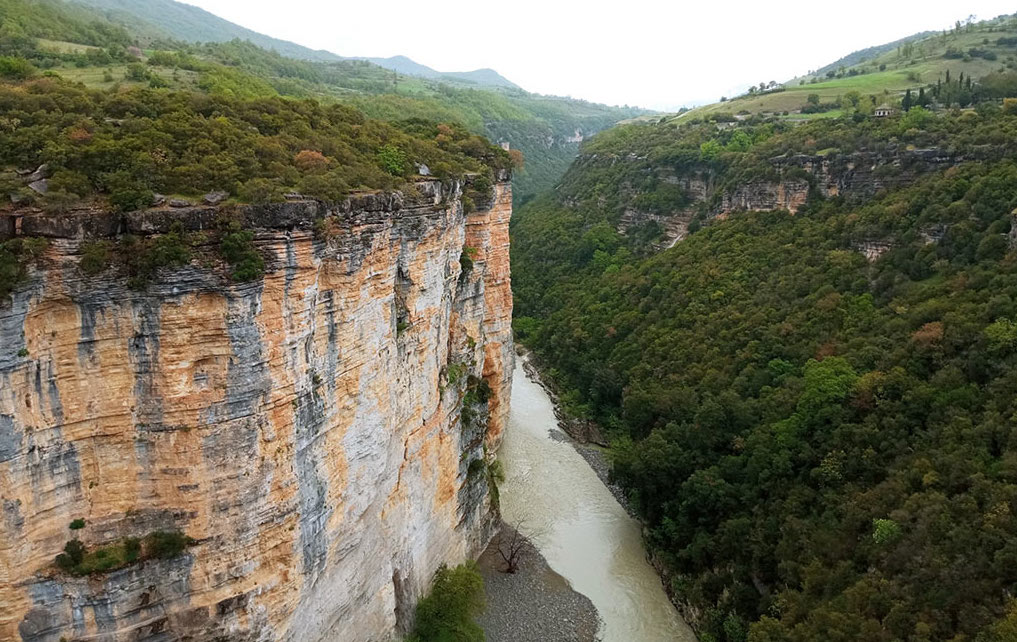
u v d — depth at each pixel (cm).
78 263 1692
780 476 3994
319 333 2258
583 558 4422
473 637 3228
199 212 1839
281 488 2145
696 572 4072
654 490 4609
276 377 2058
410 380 3097
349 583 2630
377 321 2634
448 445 3659
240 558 2077
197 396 1905
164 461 1927
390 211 2606
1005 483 2862
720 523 4066
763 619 3178
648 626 3834
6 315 1593
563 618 3806
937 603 2664
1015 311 3703
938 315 4153
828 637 2805
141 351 1831
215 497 1994
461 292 4169
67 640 1855
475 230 4425
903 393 3797
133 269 1764
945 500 2973
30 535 1758
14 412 1662
